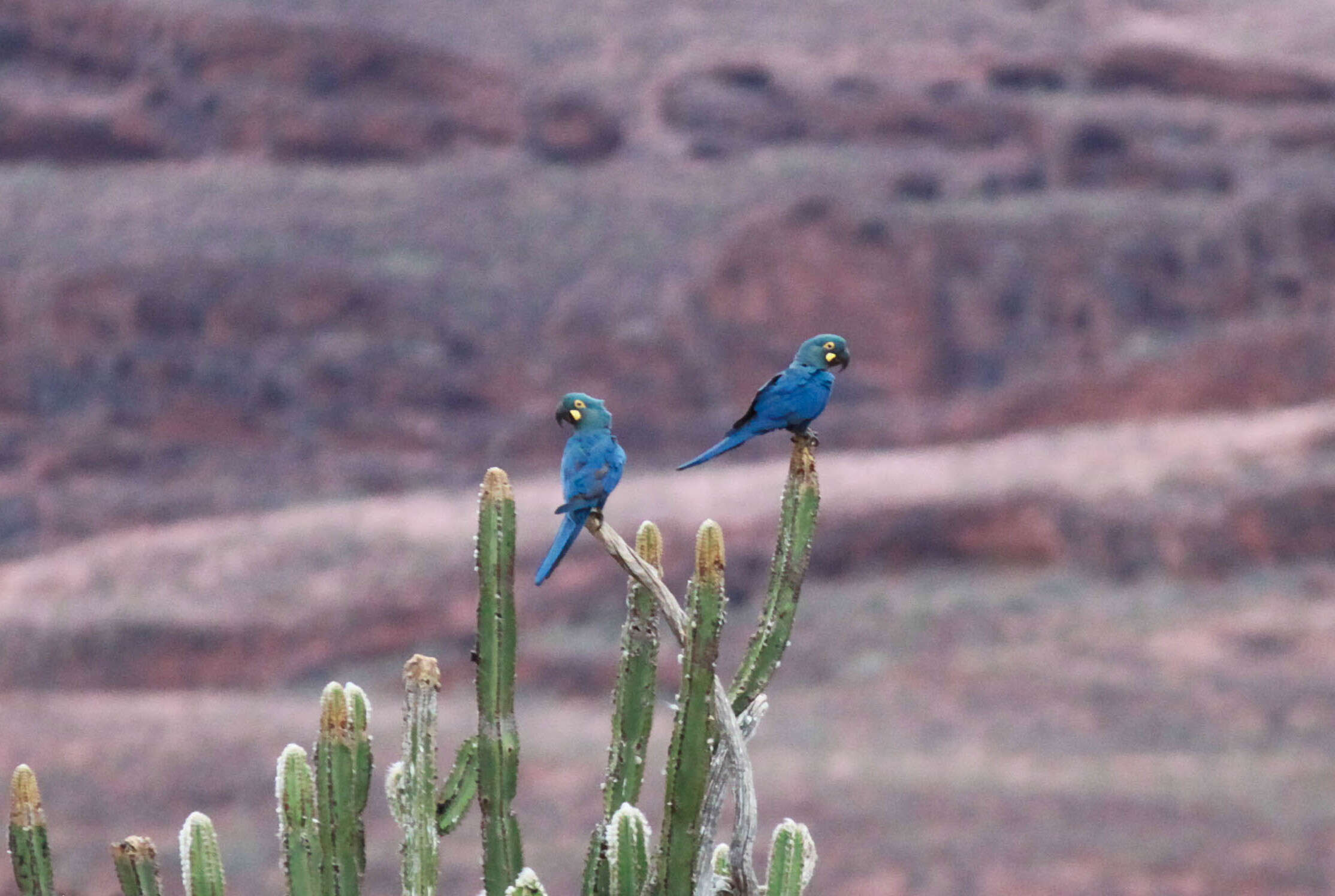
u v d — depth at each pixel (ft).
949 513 199.21
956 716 154.51
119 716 162.91
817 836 122.42
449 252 331.16
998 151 357.20
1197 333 298.15
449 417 294.25
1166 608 179.22
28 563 234.17
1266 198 314.76
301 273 310.24
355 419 288.71
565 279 322.96
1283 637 165.99
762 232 300.81
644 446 276.21
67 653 198.18
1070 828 121.60
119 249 325.21
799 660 175.32
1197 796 128.16
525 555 200.64
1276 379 239.71
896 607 183.93
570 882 115.75
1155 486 199.93
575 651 179.83
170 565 219.20
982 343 297.33
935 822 123.54
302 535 223.10
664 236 335.88
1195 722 148.97
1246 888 110.93
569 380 298.35
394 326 307.37
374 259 326.85
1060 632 174.09
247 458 281.74
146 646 197.16
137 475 276.82
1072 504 197.98
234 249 325.62
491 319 311.47
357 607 200.13
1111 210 318.04
